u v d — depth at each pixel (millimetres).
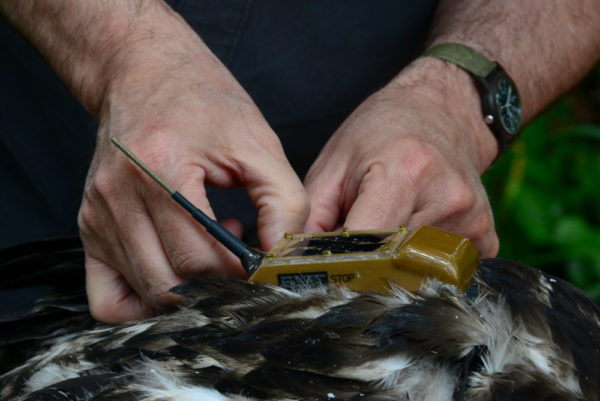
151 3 2520
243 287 1824
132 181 2115
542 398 1604
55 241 2604
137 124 2172
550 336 1810
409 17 3262
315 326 1648
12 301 2648
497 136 2869
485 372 1638
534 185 5398
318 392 1542
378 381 1563
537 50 3061
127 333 1912
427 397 1555
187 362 1669
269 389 1558
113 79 2346
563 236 5129
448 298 1681
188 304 1884
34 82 3262
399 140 2336
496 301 1844
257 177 2121
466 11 3176
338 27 3205
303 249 1852
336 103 3297
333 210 2398
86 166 3320
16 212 3367
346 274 1770
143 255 2154
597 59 3326
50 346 2318
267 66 3207
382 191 2217
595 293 4992
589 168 5559
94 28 2455
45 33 2564
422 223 2324
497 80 2809
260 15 3143
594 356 1873
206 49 2436
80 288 2510
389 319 1631
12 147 3320
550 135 5789
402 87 2744
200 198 2047
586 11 3213
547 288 2045
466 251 1741
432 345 1608
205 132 2137
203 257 2074
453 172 2342
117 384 1662
